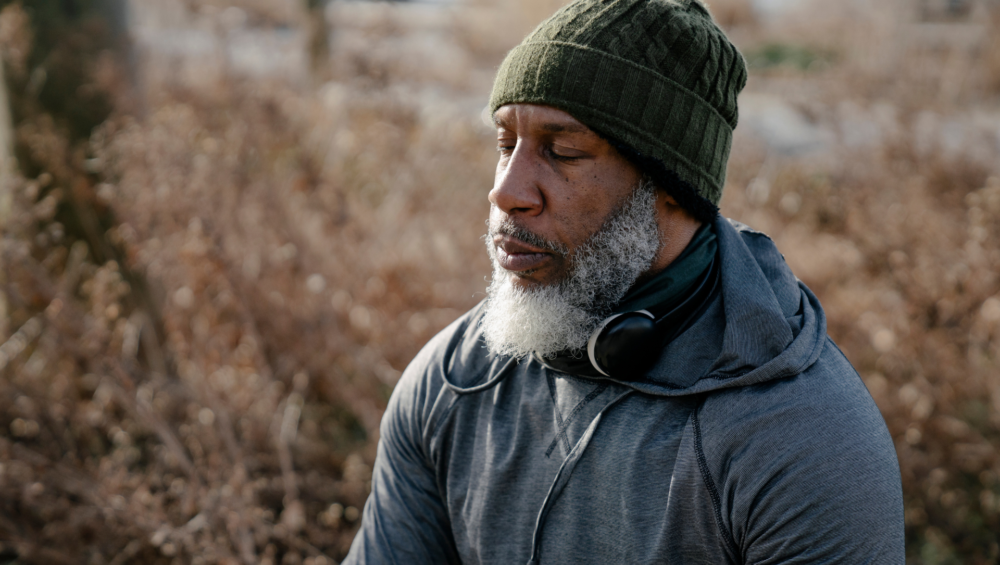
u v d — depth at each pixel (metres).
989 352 2.92
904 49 6.07
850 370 0.96
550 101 0.95
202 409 2.63
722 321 0.97
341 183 3.64
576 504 0.99
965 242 3.06
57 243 3.12
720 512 0.89
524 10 7.94
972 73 5.35
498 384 1.11
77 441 2.77
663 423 0.94
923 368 2.81
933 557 2.51
